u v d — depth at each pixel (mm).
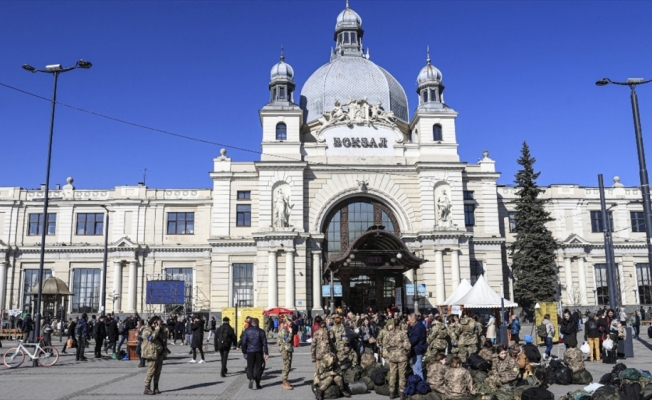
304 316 53531
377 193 58281
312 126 64125
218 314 56344
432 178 58000
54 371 25188
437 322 22484
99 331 31625
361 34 74750
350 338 23719
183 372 24672
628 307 63375
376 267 49438
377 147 59219
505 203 64875
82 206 62875
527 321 57500
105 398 17703
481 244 59344
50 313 60938
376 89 67625
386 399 17656
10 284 61344
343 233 58344
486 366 20359
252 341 19719
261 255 55688
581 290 62906
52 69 33469
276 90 60719
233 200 58812
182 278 61688
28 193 63250
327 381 17656
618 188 65938
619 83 30172
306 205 57500
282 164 56844
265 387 20062
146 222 62438
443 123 60188
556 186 65500
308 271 56094
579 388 19484
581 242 63438
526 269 57219
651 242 28281
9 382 21438
